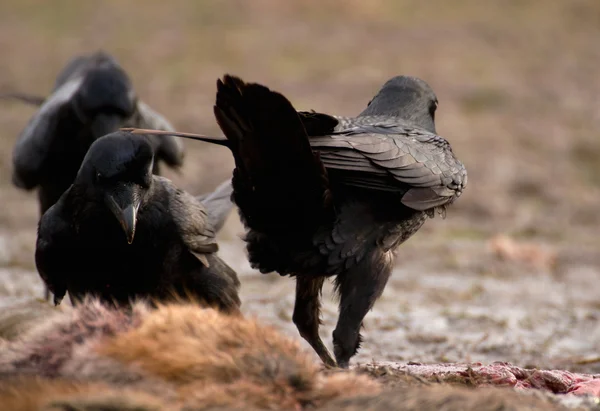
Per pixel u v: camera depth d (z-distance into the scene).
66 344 8.25
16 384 7.73
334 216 12.26
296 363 7.80
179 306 8.52
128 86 17.73
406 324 20.30
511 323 20.77
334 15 64.31
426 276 26.17
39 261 13.13
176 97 48.34
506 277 26.55
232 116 11.09
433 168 12.62
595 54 59.00
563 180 38.66
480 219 33.81
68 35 60.00
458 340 19.08
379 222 12.46
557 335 19.95
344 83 50.91
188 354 7.68
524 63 56.34
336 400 7.54
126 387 7.55
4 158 39.19
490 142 42.66
